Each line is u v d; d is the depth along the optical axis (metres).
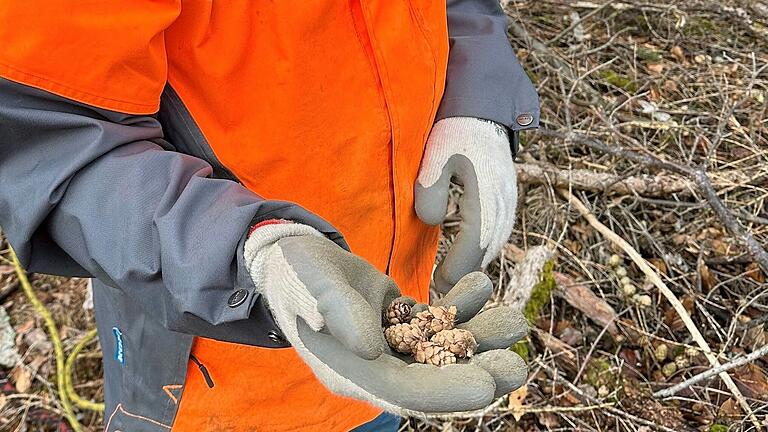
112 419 1.32
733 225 2.23
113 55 0.84
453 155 1.30
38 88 0.82
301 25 0.98
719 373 1.95
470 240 1.30
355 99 1.11
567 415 1.99
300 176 1.10
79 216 0.85
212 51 0.96
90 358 2.33
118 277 0.85
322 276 0.75
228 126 1.03
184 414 1.23
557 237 2.47
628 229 2.48
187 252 0.81
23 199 0.86
